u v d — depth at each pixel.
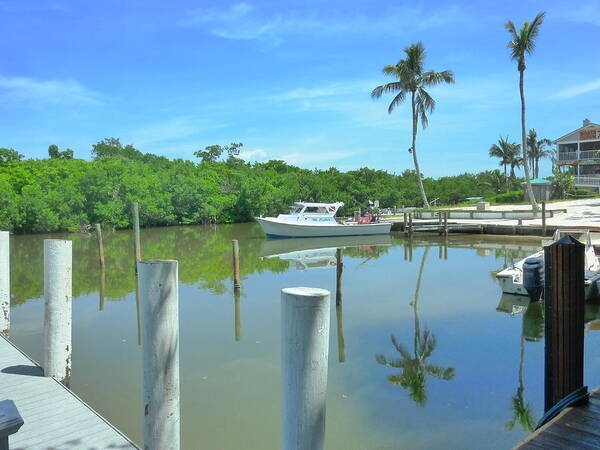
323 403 2.36
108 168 38.66
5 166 38.50
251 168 55.16
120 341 9.06
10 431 1.90
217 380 7.04
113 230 35.81
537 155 67.44
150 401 3.55
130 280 16.05
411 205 50.69
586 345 8.34
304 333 2.29
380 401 6.29
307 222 28.80
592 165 56.09
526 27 31.11
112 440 4.17
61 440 4.16
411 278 15.14
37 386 5.31
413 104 37.81
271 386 6.81
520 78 31.62
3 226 31.41
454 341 8.75
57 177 36.53
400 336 9.09
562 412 3.76
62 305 5.59
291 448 2.35
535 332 9.20
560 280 3.81
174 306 3.56
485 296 12.37
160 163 48.56
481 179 63.50
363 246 24.73
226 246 25.86
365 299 12.22
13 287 14.72
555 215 32.50
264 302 12.20
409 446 5.18
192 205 41.47
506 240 25.88
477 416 5.85
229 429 5.56
